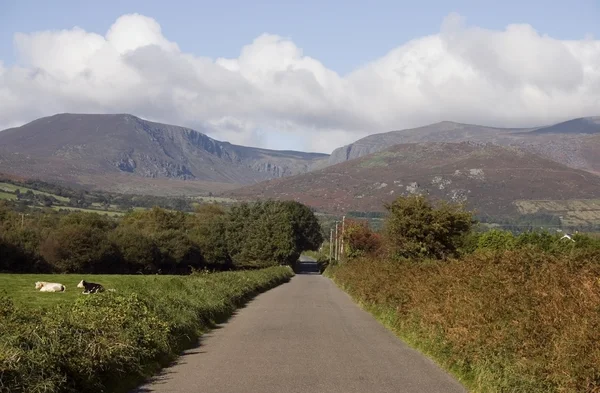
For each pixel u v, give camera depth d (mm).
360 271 33750
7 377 7934
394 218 31156
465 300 12570
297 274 86188
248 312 24219
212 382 10812
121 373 10414
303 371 11891
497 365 10102
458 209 31266
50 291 29359
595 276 9789
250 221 97562
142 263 75562
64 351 9273
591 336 8266
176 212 102562
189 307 18141
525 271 11680
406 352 14359
